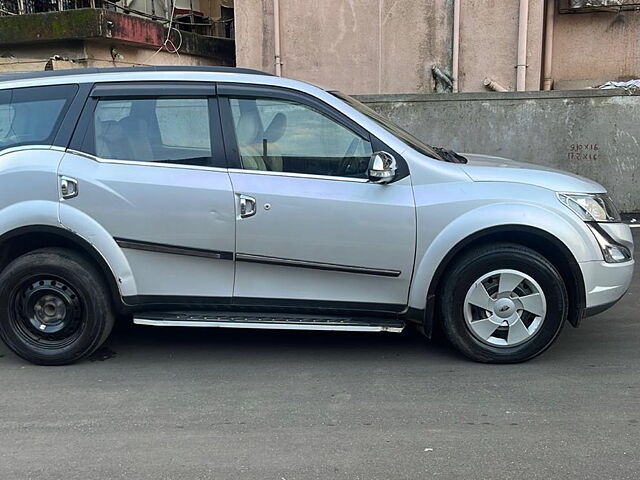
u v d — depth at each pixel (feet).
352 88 35.55
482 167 13.41
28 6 36.86
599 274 12.94
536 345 13.23
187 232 12.95
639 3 32.48
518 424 10.94
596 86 34.68
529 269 12.86
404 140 13.37
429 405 11.69
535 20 32.35
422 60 34.24
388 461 9.84
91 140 13.20
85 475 9.53
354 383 12.71
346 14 34.78
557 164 28.09
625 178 27.48
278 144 13.08
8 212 12.98
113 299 13.48
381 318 13.51
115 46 34.12
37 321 13.56
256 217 12.82
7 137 13.43
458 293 13.12
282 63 35.91
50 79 13.56
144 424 11.10
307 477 9.43
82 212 12.96
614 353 14.11
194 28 44.19
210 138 13.11
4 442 10.50
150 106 13.28
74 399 12.11
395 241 12.84
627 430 10.68
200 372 13.38
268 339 15.37
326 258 12.96
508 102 28.07
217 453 10.11
